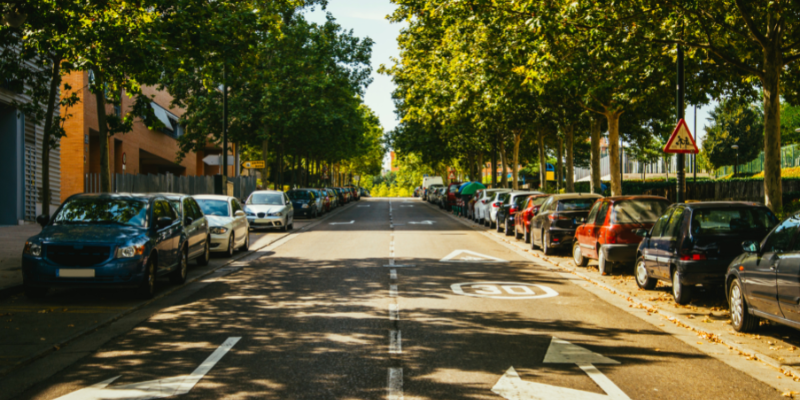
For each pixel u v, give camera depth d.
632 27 14.95
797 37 15.24
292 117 34.69
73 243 9.91
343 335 7.56
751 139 59.34
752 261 7.57
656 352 6.83
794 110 67.38
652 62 16.91
